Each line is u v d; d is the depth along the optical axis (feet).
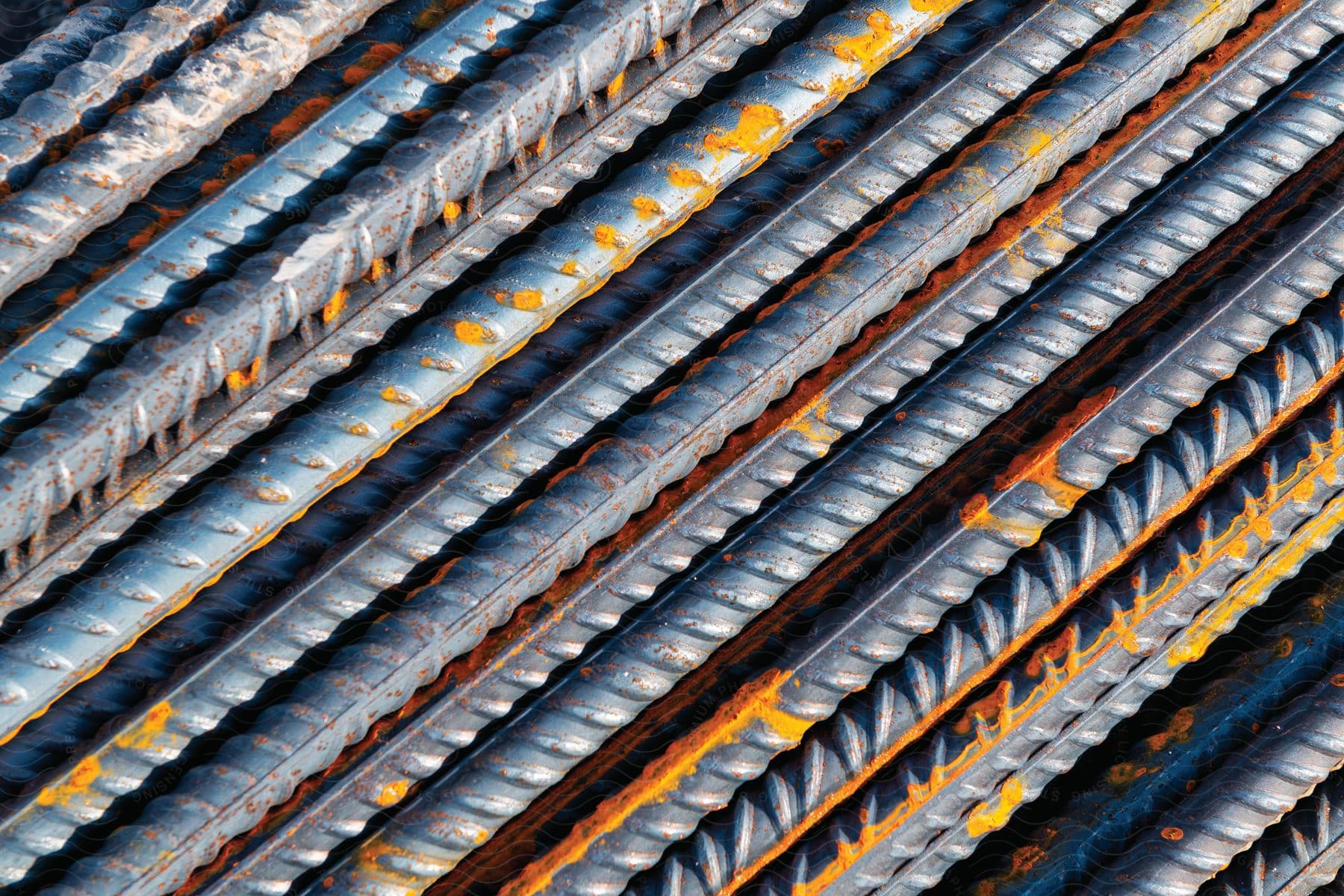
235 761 2.94
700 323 2.98
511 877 2.97
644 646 2.97
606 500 2.96
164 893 2.93
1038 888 2.99
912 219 2.99
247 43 2.95
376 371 2.96
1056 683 2.98
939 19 2.99
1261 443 3.02
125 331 2.94
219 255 2.94
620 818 2.96
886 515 3.02
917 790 2.97
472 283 2.99
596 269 2.97
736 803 2.98
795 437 2.98
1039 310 3.01
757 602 2.98
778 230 2.99
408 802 2.97
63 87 2.96
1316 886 2.99
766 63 3.01
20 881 2.93
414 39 2.99
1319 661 3.01
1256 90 3.02
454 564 2.96
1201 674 3.03
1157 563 3.00
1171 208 3.02
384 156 2.94
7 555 2.92
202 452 2.94
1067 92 3.00
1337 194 3.03
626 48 2.95
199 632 2.97
